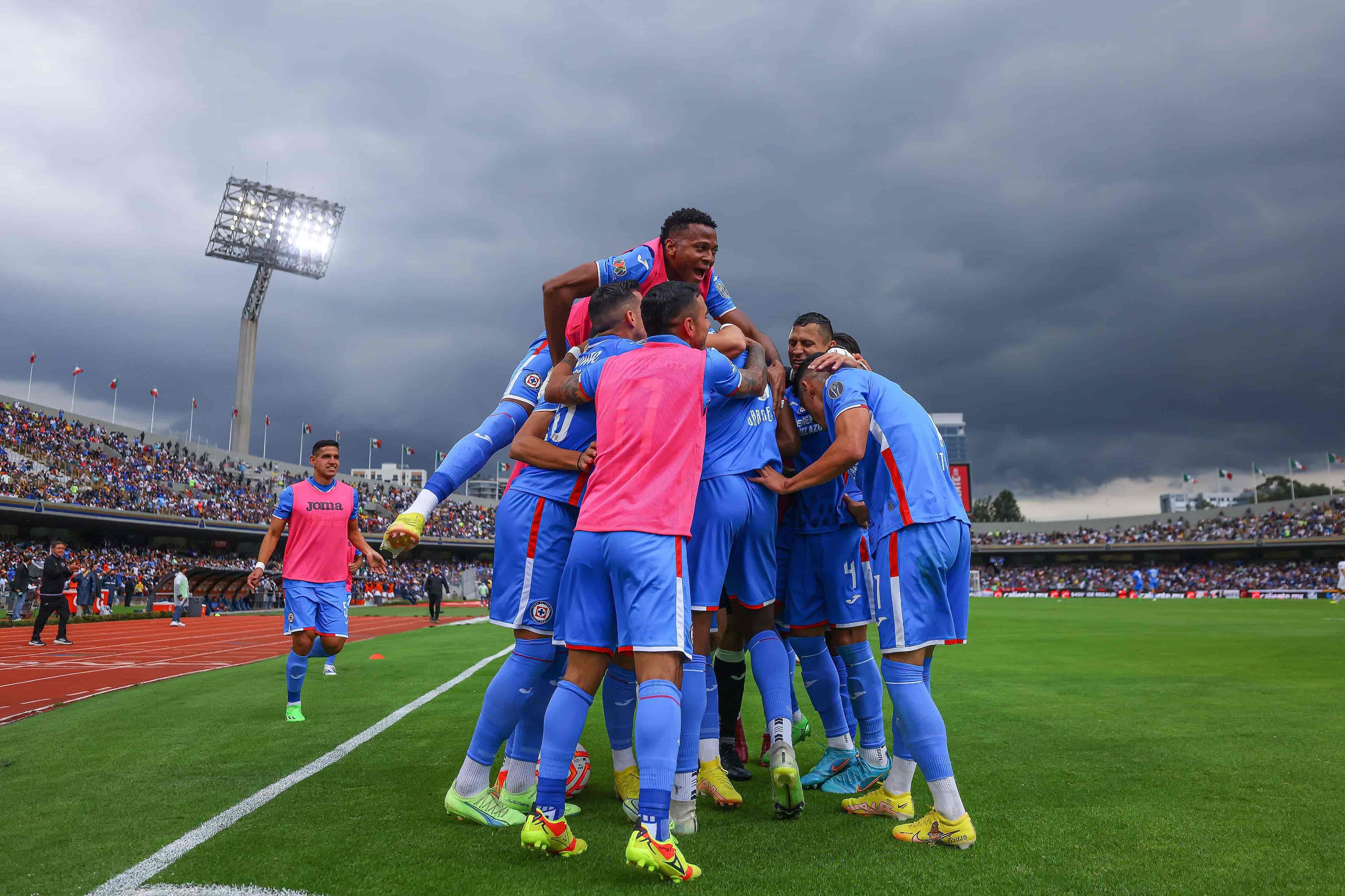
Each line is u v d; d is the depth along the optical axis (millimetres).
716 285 3879
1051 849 2432
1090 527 70562
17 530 35188
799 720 4473
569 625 2566
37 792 3152
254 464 50656
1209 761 3635
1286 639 11789
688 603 2525
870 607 3086
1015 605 33406
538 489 3006
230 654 11531
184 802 2996
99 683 7598
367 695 6020
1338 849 2402
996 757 3721
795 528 3551
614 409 2645
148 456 43062
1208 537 61125
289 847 2465
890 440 2895
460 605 43906
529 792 3047
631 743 3135
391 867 2295
